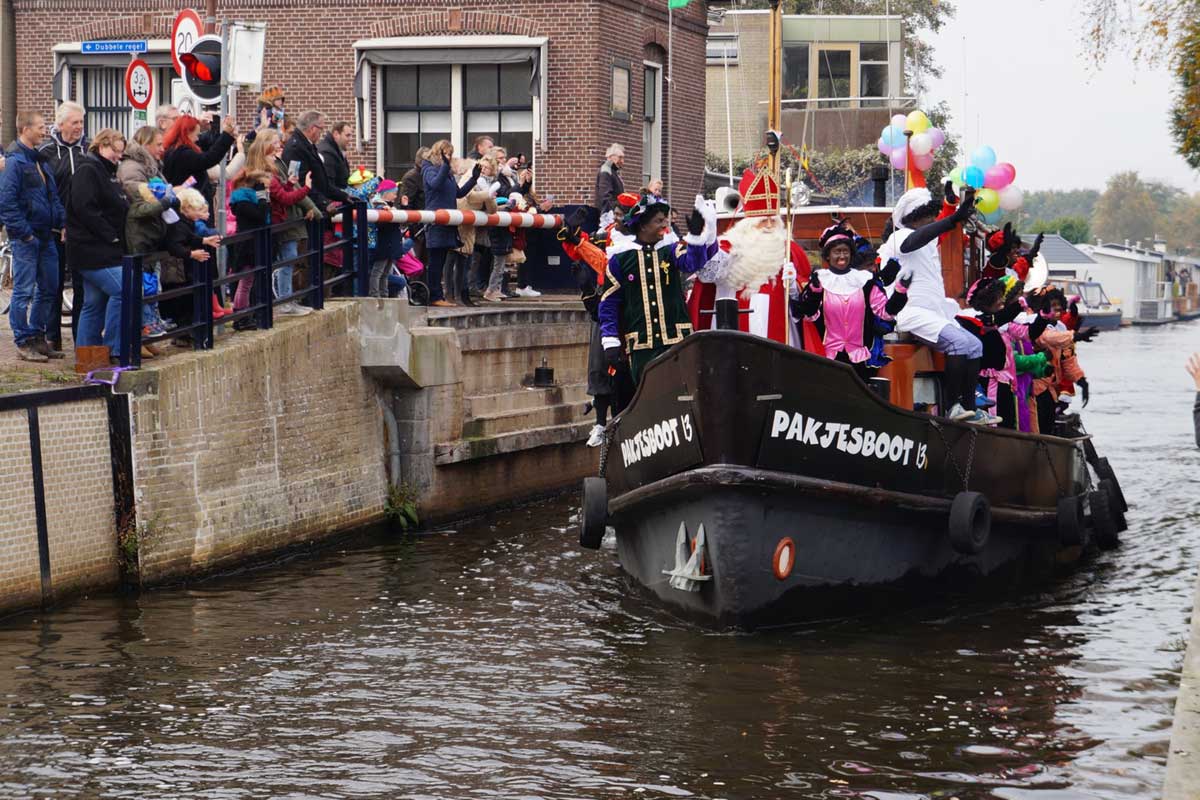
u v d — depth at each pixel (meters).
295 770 7.91
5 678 9.45
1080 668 9.80
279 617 11.19
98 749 8.20
